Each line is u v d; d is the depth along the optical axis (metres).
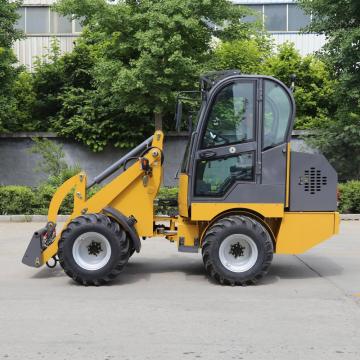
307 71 18.81
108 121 16.53
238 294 6.99
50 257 7.80
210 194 7.54
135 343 5.14
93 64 17.66
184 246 7.72
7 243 11.15
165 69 13.76
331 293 7.04
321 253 10.07
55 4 14.69
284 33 23.25
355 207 15.27
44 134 17.12
